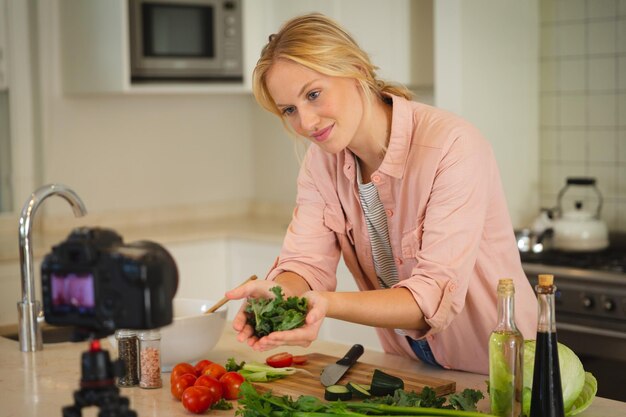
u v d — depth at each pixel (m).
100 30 4.52
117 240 1.40
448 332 2.31
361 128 2.23
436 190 2.17
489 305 2.30
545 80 4.47
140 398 2.06
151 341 2.13
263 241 4.59
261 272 4.62
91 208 4.94
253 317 1.99
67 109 4.81
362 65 2.15
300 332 1.88
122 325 1.34
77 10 4.62
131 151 5.07
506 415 1.77
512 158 4.37
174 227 5.04
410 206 2.26
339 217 2.44
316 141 2.16
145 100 5.11
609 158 4.27
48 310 1.39
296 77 2.07
